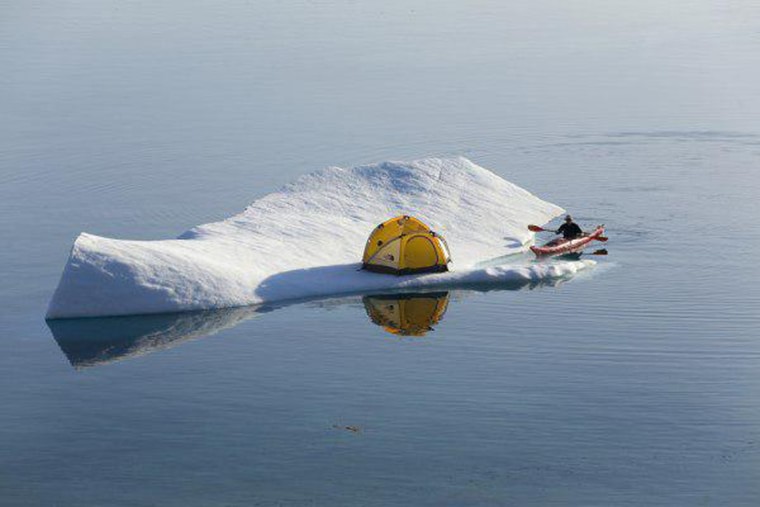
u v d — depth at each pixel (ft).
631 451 113.60
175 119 308.19
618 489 105.91
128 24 515.09
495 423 121.29
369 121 299.38
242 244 177.17
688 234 194.90
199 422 123.95
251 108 320.09
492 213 199.11
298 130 290.56
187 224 211.41
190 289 161.17
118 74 383.86
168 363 142.20
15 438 120.47
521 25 485.15
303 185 205.36
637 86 341.62
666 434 117.29
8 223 213.66
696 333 147.64
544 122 293.23
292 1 591.37
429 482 108.06
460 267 175.63
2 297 170.30
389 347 146.20
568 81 353.10
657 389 129.49
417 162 212.84
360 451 115.14
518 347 144.87
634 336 147.23
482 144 270.26
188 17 535.19
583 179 235.40
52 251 195.31
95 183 242.58
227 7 572.10
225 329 153.48
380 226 171.94
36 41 467.11
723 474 108.17
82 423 124.47
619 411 123.44
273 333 151.94
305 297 165.48
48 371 140.36
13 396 132.87
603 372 135.23
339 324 155.02
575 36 449.48
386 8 554.46
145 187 238.89
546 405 125.70
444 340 148.46
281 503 104.53
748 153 255.09
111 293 159.12
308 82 358.64
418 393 130.62
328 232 184.96
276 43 445.37
